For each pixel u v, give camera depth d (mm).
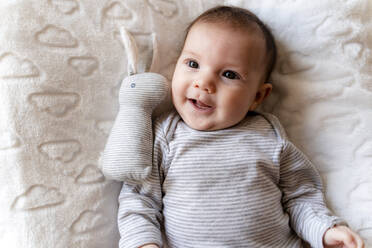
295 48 808
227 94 701
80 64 698
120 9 734
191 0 830
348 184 805
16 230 643
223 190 700
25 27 647
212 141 732
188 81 709
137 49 741
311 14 772
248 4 849
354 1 748
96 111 722
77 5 693
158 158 731
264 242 708
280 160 764
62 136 683
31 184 650
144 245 642
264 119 804
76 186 691
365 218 784
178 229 702
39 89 658
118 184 747
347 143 800
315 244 708
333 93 792
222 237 686
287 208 780
